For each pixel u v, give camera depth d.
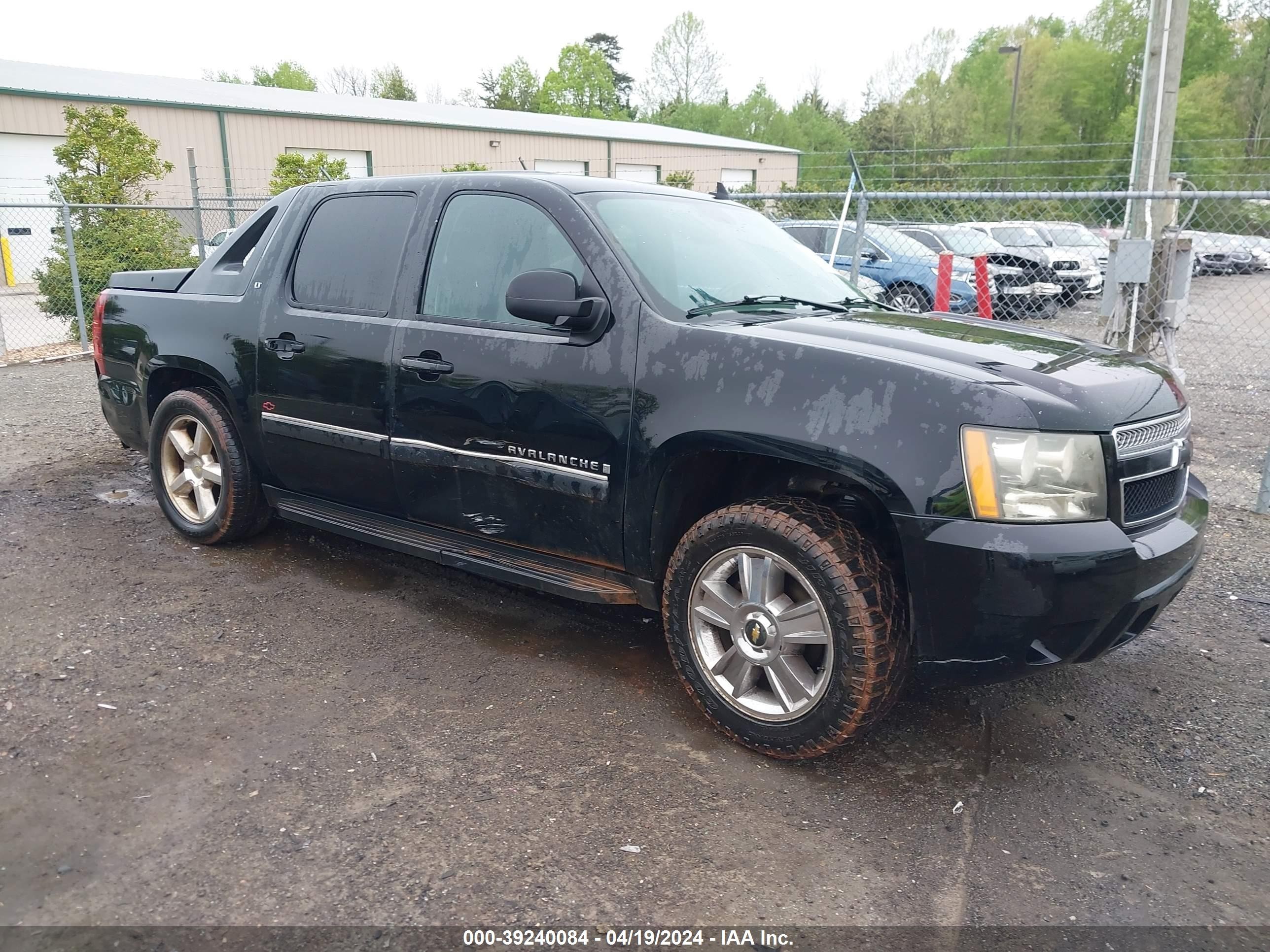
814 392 2.74
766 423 2.78
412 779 2.80
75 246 13.56
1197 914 2.31
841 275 4.18
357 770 2.84
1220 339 14.12
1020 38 59.56
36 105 24.17
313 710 3.21
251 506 4.57
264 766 2.85
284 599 4.17
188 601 4.11
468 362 3.44
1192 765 2.98
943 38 62.06
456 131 32.38
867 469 2.64
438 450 3.58
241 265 4.49
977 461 2.55
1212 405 9.06
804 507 2.83
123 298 4.94
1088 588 2.55
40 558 4.58
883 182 36.09
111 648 3.63
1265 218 15.80
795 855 2.50
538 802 2.70
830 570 2.70
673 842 2.54
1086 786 2.86
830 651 2.74
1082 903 2.34
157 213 14.59
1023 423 2.56
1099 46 55.59
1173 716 3.29
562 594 3.38
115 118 14.37
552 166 35.44
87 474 6.13
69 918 2.20
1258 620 4.09
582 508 3.25
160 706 3.20
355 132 30.14
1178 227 8.62
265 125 28.17
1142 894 2.38
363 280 3.91
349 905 2.27
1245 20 50.53
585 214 3.34
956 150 24.08
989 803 2.76
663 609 3.15
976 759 3.00
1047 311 13.52
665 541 3.15
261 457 4.35
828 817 2.67
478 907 2.27
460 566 3.68
